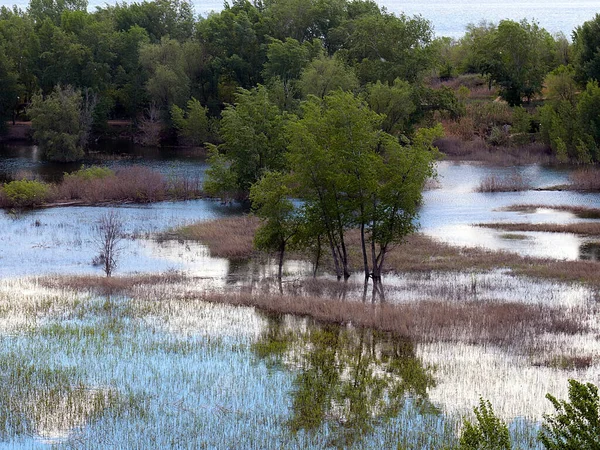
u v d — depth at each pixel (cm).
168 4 15462
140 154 12125
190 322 3866
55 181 9369
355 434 2503
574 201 8050
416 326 3744
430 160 4981
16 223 6844
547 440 1847
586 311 4028
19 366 3117
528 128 11656
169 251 5856
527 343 3516
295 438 2469
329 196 5047
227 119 8394
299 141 5053
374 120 5138
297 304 4109
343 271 5175
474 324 3762
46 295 4369
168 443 2423
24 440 2425
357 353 3397
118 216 7250
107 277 4856
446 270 5138
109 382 2962
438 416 2656
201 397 2825
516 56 12644
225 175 8175
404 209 4953
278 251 5806
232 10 14838
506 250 5766
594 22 12088
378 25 11706
